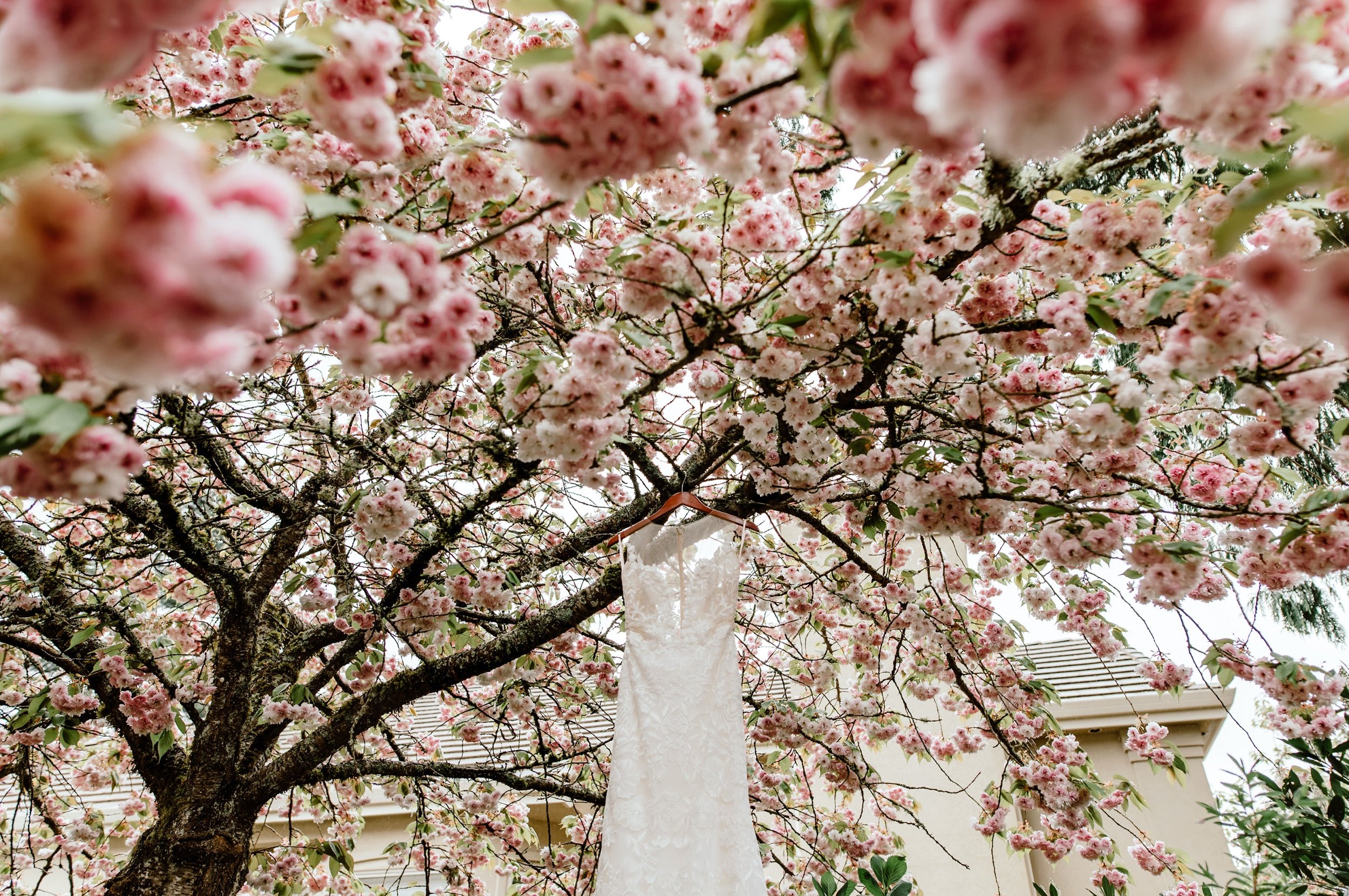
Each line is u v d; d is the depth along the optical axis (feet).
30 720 9.48
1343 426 5.92
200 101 8.11
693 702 7.54
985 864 16.51
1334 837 10.63
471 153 5.82
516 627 9.61
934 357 6.22
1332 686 7.87
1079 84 1.66
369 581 10.09
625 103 3.41
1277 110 3.69
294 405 8.51
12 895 10.10
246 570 11.00
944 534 8.09
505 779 10.27
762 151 4.98
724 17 4.62
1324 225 5.74
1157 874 13.43
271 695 9.81
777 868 14.92
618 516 10.72
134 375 2.04
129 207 1.73
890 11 2.50
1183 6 1.58
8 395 3.26
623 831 7.05
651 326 7.60
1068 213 6.71
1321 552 6.98
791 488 8.68
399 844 14.74
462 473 9.44
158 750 9.60
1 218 2.20
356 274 3.69
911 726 13.62
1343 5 3.54
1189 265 6.17
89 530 11.05
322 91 3.80
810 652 15.75
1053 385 7.93
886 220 5.72
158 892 8.30
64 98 1.95
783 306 6.61
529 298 8.35
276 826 18.08
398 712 15.10
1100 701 17.61
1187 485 9.25
